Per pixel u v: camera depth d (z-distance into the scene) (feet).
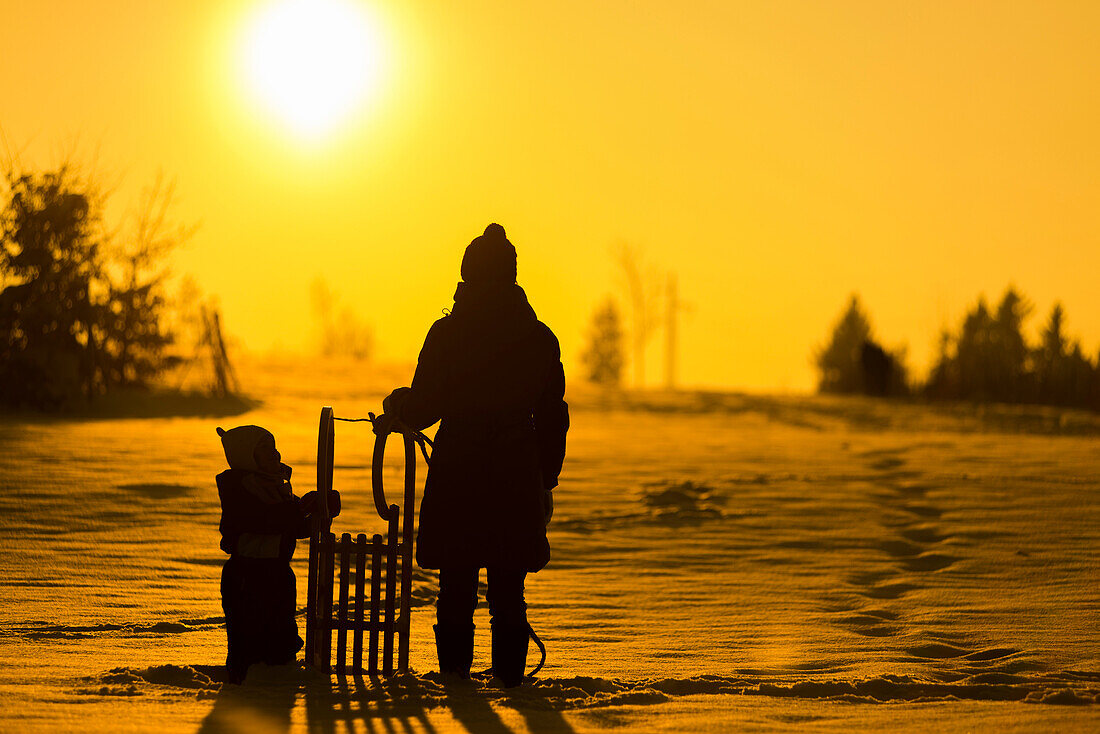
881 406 519.60
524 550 85.05
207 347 440.45
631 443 334.85
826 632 112.16
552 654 100.17
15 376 334.24
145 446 261.44
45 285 338.75
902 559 160.04
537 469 86.79
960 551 162.71
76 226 345.10
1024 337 581.53
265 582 83.10
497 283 86.69
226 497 82.64
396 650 99.66
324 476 85.15
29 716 69.77
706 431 383.86
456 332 85.76
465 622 86.48
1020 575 146.20
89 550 149.28
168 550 150.82
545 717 73.00
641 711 75.10
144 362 384.27
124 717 70.28
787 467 270.67
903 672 91.35
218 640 99.55
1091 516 194.39
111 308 368.27
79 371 347.56
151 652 93.25
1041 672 91.15
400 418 86.17
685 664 95.50
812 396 593.83
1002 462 281.95
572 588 136.56
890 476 252.21
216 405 374.22
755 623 116.98
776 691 83.15
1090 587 138.10
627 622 117.08
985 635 109.91
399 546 86.53
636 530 181.78
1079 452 311.27
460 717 72.84
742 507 205.05
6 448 248.32
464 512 85.10
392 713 73.72
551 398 86.84
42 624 105.60
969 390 574.97
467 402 85.30
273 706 74.84
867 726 71.05
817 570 150.51
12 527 163.43
